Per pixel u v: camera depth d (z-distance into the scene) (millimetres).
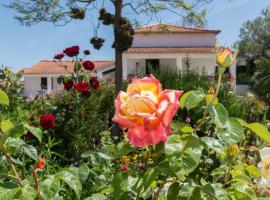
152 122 1012
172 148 1095
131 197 1286
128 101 1037
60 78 6156
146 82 1103
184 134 1221
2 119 1378
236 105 7863
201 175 2219
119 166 3123
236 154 1487
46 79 31203
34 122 4559
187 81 9141
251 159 2756
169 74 9539
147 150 1250
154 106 1022
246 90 29766
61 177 1280
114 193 1208
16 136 1305
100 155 1937
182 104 1337
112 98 7816
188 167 1065
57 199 1326
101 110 7602
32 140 3967
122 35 10312
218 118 1165
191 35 26656
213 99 1250
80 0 10500
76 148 5297
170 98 1025
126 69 24812
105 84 9023
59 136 5355
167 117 1016
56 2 10453
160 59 27578
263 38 42469
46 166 3324
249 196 1272
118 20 10586
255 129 1231
